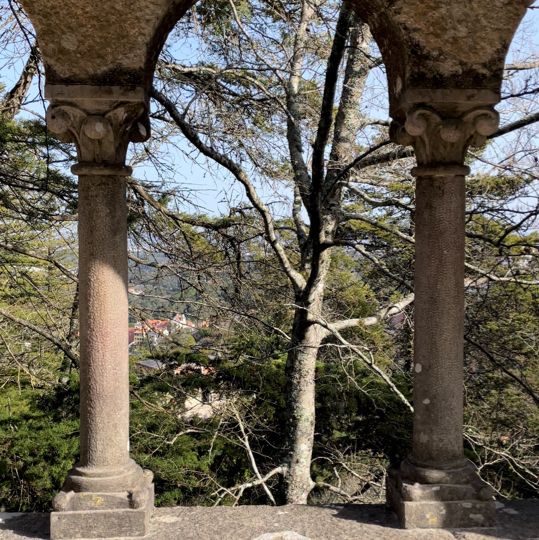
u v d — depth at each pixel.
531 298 8.45
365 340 9.05
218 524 3.06
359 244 6.98
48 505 7.63
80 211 3.01
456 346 3.07
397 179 7.66
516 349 8.41
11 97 7.53
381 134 7.98
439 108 2.98
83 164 2.95
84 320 3.01
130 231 7.17
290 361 7.29
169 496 7.75
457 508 2.99
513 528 2.98
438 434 3.06
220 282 7.50
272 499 6.72
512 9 2.85
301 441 7.16
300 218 8.23
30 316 8.88
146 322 7.39
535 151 6.18
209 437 8.08
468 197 7.23
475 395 8.62
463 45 2.90
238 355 7.84
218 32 6.52
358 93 7.48
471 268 6.60
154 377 8.53
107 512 2.91
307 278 7.46
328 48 6.99
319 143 5.66
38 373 8.31
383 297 10.59
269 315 8.05
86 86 2.88
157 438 7.91
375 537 2.90
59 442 7.72
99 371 2.99
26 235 8.69
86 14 2.77
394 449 8.77
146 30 2.84
